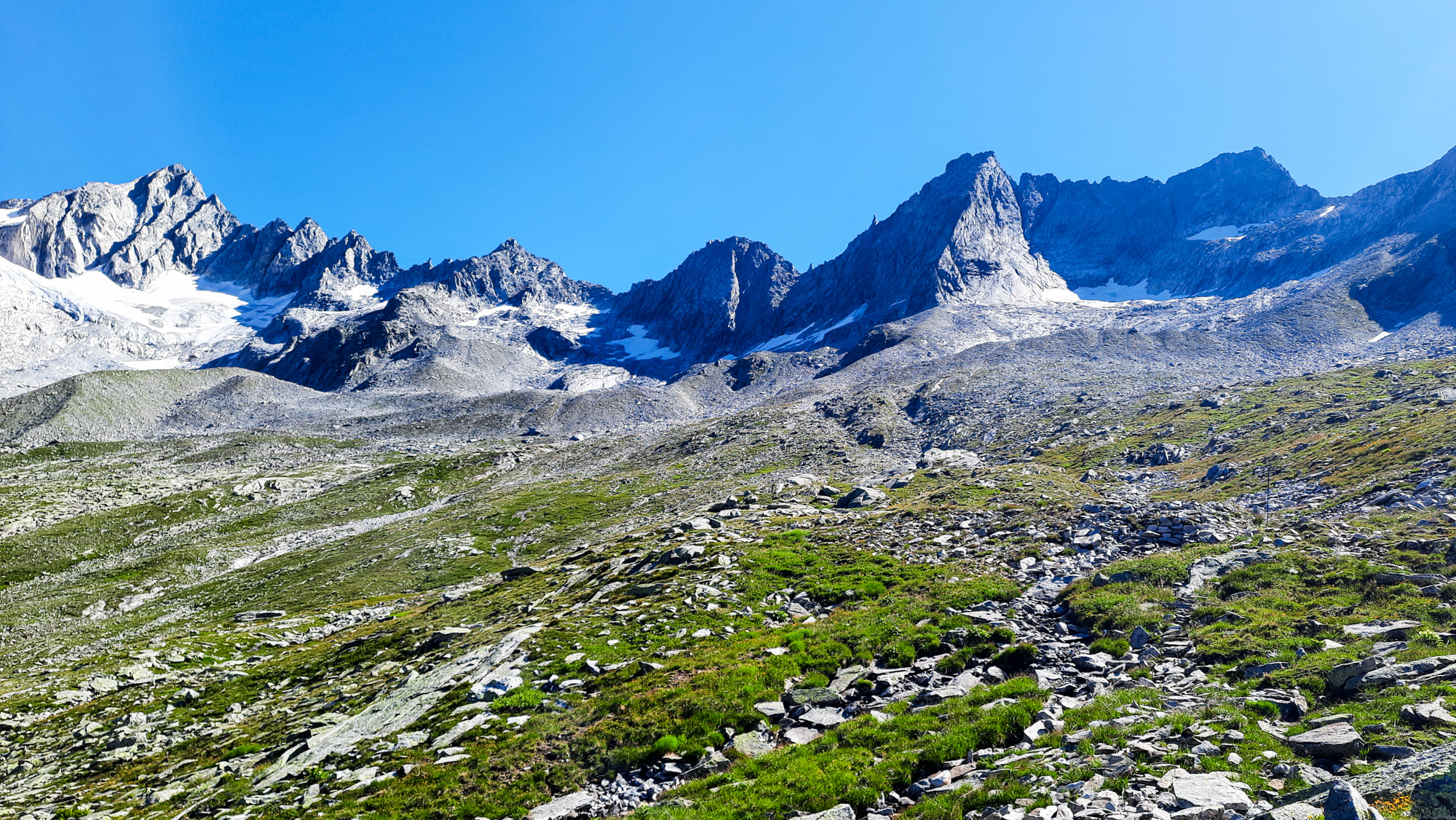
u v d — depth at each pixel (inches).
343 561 4264.3
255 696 1665.8
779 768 719.1
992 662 954.7
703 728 834.2
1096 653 935.7
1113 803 505.0
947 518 1958.7
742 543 1957.4
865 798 623.5
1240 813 457.4
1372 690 634.2
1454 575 934.4
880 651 1040.2
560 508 4970.5
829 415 7347.4
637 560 1963.6
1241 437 3277.6
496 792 764.0
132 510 6043.3
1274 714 636.1
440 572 3767.2
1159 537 1491.1
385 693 1289.4
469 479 7249.0
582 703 967.0
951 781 632.4
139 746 1380.4
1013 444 4896.7
